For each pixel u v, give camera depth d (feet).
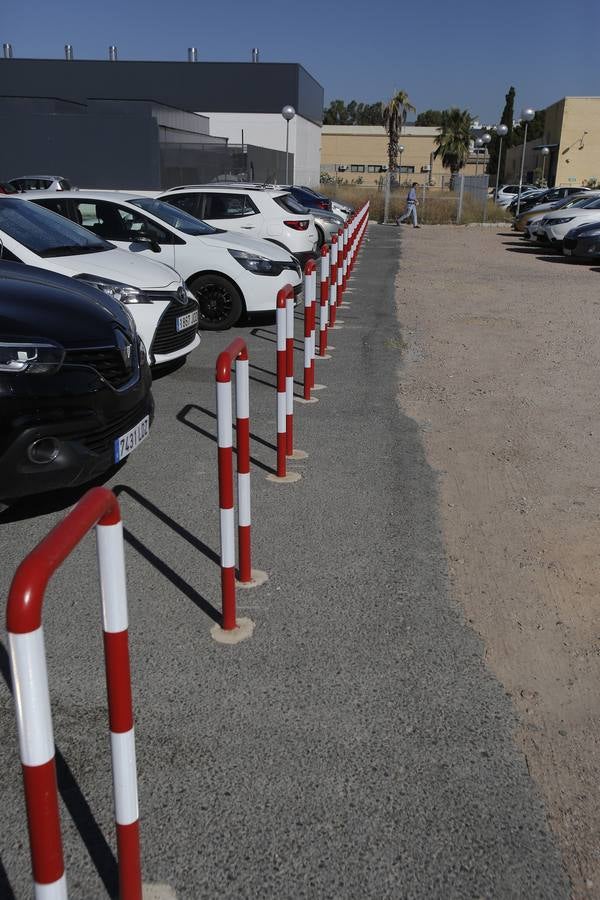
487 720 9.49
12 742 8.93
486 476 17.26
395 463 17.80
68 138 92.22
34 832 5.15
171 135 101.40
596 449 19.15
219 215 40.88
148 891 7.11
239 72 139.64
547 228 66.80
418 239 81.56
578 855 7.64
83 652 10.55
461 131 183.21
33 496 15.29
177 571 12.63
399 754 8.89
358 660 10.54
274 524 14.48
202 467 17.11
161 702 9.62
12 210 22.70
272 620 11.39
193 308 24.30
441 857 7.57
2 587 12.06
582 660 10.77
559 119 162.61
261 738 9.06
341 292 39.22
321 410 21.70
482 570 13.09
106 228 30.17
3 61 141.49
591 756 8.97
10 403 12.33
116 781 6.20
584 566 13.34
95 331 13.97
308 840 7.70
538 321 36.27
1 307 13.34
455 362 27.99
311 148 163.84
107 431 13.89
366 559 13.28
